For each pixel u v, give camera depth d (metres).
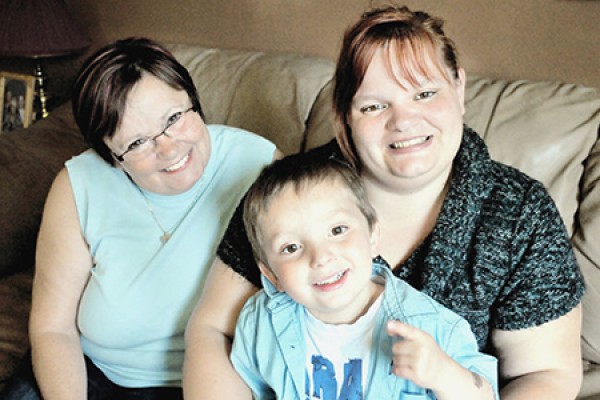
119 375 1.29
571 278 0.98
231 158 1.28
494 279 0.99
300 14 2.00
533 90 1.40
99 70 1.12
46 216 1.29
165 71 1.14
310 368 1.02
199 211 1.25
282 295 1.07
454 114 0.96
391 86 0.94
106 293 1.24
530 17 1.61
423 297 0.99
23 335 1.49
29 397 1.23
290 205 0.98
